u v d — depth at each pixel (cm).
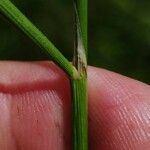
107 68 8
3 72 5
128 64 8
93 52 8
